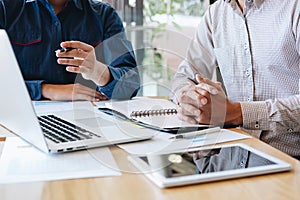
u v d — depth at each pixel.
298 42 1.36
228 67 1.54
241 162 0.79
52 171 0.75
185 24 2.39
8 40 0.74
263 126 1.17
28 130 0.87
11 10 1.81
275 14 1.41
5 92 0.86
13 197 0.64
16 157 0.84
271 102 1.18
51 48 1.82
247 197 0.64
